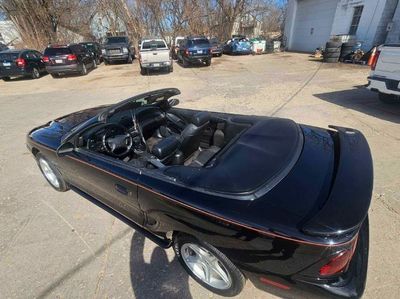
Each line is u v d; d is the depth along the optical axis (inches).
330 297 58.3
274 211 61.0
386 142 166.7
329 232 54.9
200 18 1063.6
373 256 89.0
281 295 66.7
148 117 129.0
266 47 836.6
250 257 64.1
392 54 202.2
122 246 101.3
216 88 352.2
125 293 84.2
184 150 101.8
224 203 65.3
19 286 88.4
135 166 86.8
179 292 83.7
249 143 82.0
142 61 473.1
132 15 1004.6
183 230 75.8
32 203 130.1
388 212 107.4
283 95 296.7
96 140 109.9
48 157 126.0
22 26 884.0
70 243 104.1
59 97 355.9
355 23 553.3
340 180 67.7
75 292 85.1
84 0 1001.5
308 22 738.8
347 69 436.1
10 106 320.5
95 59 658.8
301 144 82.0
